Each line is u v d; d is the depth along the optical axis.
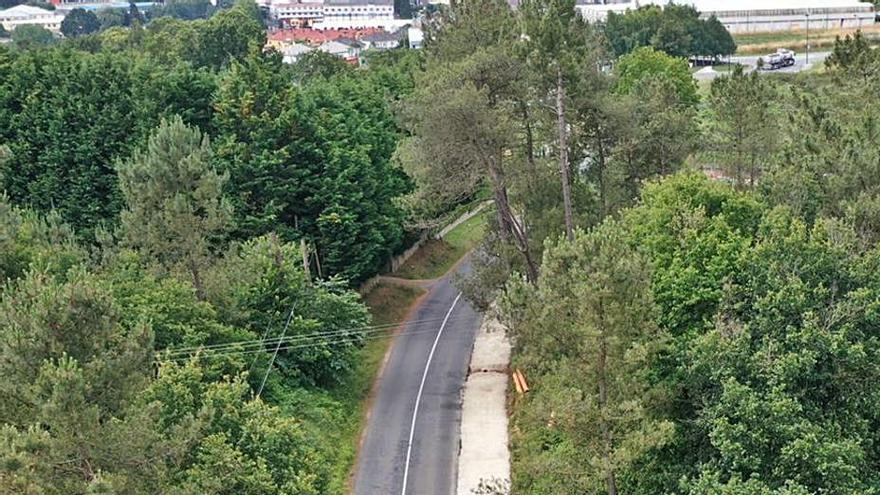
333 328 53.12
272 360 47.03
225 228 48.53
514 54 48.88
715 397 31.78
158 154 45.75
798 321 31.53
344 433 49.16
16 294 28.27
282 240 59.97
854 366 30.41
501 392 53.47
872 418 31.91
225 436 31.91
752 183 56.50
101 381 26.47
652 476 33.00
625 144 55.06
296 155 61.38
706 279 34.59
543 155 55.59
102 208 62.28
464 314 67.56
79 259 44.91
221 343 44.53
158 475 27.47
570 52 48.84
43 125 63.72
